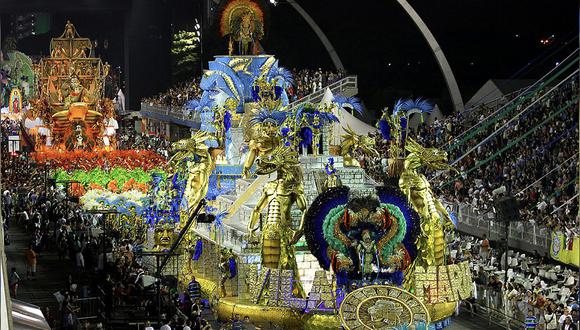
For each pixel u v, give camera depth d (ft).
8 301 45.50
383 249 133.90
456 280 136.77
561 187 186.80
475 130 237.25
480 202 192.65
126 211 215.51
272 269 137.49
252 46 213.46
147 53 483.92
